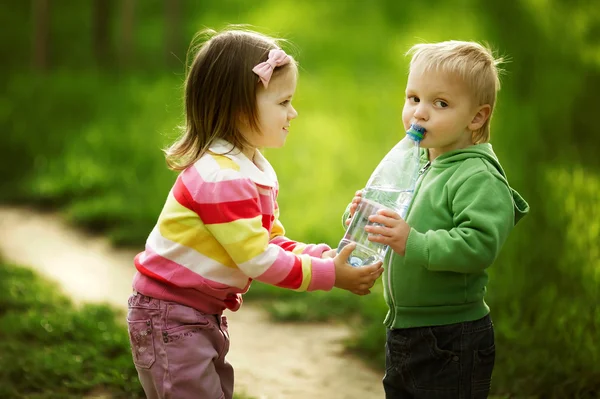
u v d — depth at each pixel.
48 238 9.45
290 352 6.02
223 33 3.63
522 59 11.54
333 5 21.11
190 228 3.43
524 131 10.59
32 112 14.17
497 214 3.34
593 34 11.48
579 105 11.17
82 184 11.09
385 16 19.44
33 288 6.95
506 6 11.77
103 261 8.59
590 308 5.71
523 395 4.89
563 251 6.82
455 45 3.57
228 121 3.51
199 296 3.48
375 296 7.14
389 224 3.32
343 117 13.82
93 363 5.27
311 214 9.23
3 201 11.13
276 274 3.35
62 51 19.59
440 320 3.52
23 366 5.11
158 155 11.95
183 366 3.44
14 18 20.92
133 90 15.52
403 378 3.64
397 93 14.42
